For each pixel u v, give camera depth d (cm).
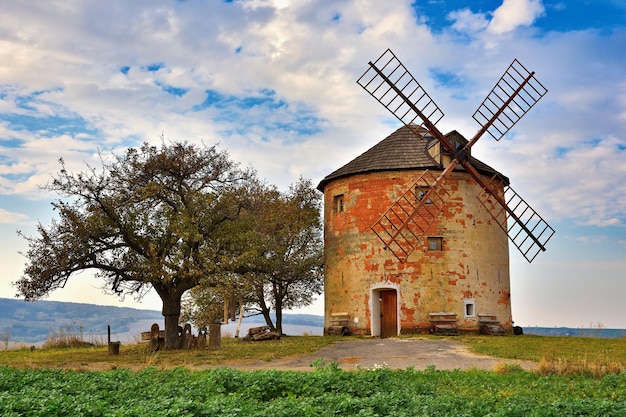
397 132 4016
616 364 2066
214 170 3359
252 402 1448
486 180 3766
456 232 3606
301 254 4481
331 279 3869
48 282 2994
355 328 3647
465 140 3644
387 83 3525
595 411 1319
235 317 4353
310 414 1269
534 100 3803
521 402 1468
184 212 3155
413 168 3631
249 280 3631
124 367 2405
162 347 3250
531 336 3447
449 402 1429
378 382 1716
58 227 3000
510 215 3741
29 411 1262
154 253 3014
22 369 2155
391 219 3622
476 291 3588
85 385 1677
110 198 3109
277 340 3569
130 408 1305
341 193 3859
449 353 2672
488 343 2961
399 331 3522
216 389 1602
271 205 4469
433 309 3522
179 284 3247
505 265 3828
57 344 3784
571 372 1991
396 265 3581
